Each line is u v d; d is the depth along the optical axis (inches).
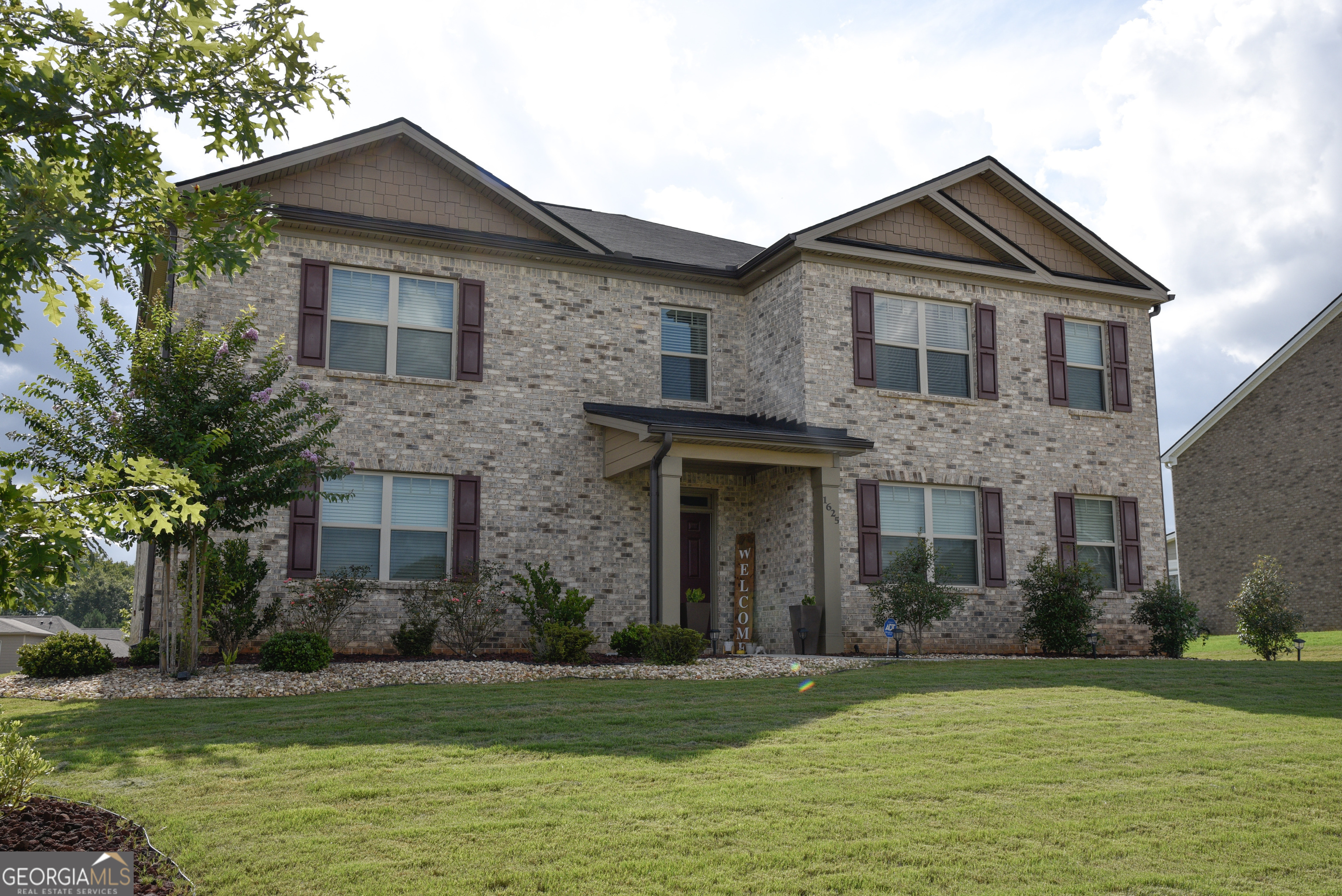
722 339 699.4
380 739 297.0
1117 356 744.3
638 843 201.0
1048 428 711.1
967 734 310.8
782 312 666.2
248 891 172.7
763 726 322.7
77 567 175.0
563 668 484.7
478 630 569.6
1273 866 195.8
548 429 630.5
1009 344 709.3
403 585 578.9
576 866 186.9
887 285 674.8
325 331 588.1
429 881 178.4
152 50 212.8
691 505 681.6
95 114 200.1
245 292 573.3
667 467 566.9
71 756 272.4
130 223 216.1
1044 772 262.1
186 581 447.8
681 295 687.7
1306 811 231.8
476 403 615.5
